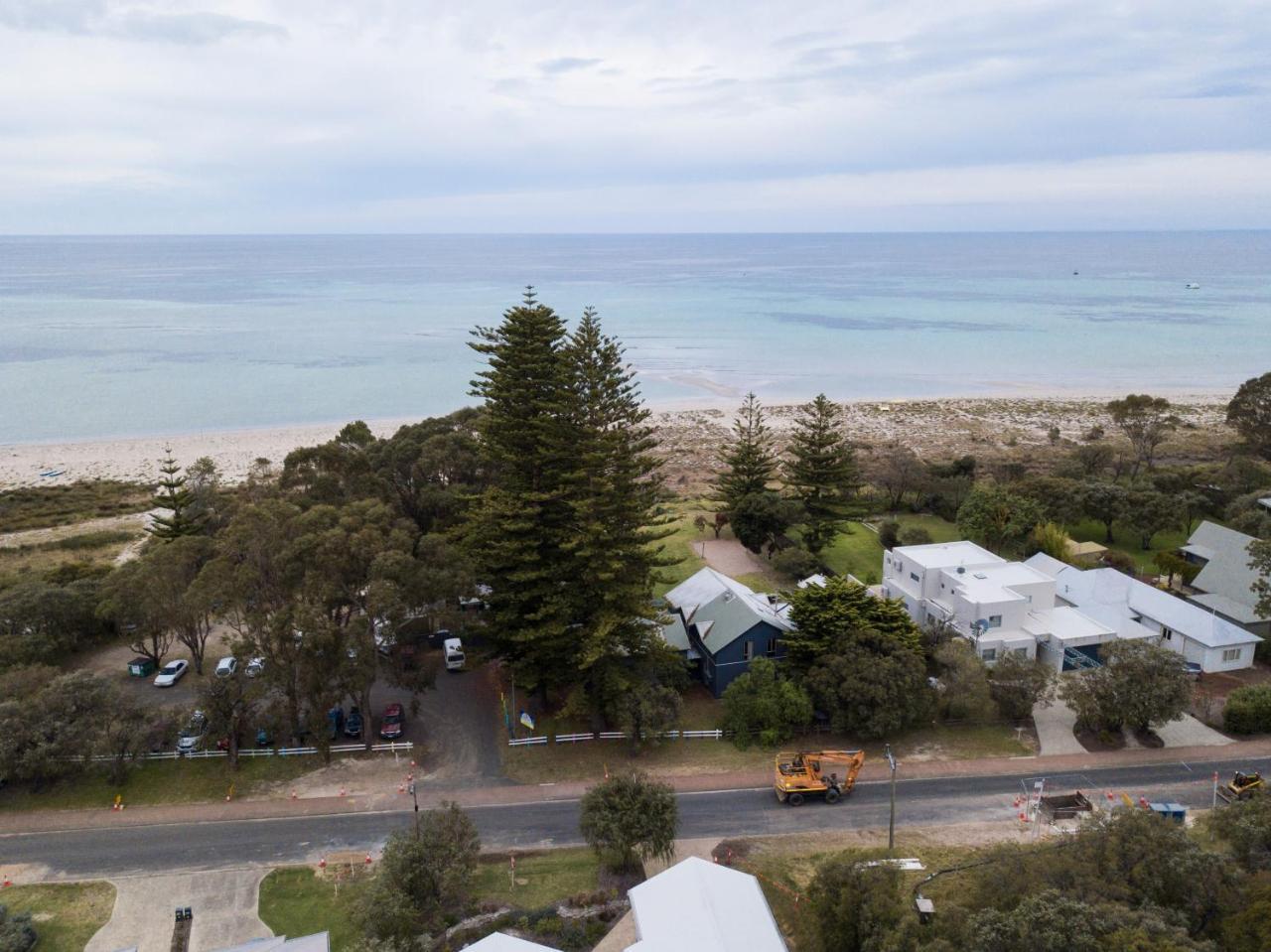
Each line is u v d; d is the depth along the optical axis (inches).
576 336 1777.8
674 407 5270.7
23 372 6166.3
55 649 1909.4
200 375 6092.5
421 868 1144.2
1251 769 1550.2
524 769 1562.5
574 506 1686.8
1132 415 3535.9
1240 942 842.2
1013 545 2546.8
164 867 1290.6
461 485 2308.1
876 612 1776.6
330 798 1469.0
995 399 5447.8
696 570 2488.9
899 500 3080.7
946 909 1002.1
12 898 1216.8
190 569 1812.3
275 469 3769.7
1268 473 3019.2
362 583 1622.8
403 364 6471.5
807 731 1680.6
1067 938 810.8
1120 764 1569.9
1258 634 2015.3
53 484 3745.1
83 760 1464.1
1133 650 1640.0
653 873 1266.0
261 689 1528.1
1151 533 2581.2
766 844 1338.6
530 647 1712.6
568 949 1099.9
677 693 1729.8
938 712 1717.5
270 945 1004.6
